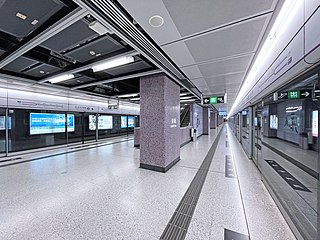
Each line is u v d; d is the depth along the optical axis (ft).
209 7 5.41
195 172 13.43
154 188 10.26
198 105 40.57
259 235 6.09
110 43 9.18
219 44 8.12
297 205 7.31
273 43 7.84
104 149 24.38
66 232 6.20
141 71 13.96
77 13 6.15
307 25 4.55
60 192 9.70
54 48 9.51
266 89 9.66
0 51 9.96
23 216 7.26
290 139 16.76
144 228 6.46
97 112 31.99
